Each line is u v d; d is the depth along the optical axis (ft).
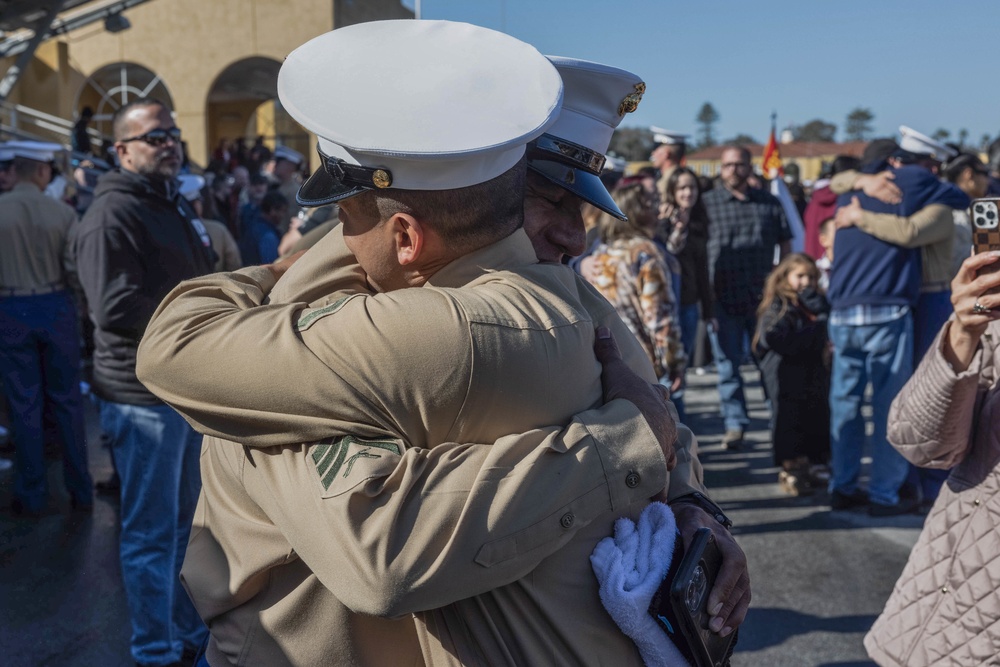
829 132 169.78
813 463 16.98
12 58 61.87
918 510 15.74
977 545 5.63
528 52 3.32
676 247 19.89
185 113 61.62
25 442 15.58
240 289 3.73
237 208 32.91
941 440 5.71
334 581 3.03
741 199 20.54
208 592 3.54
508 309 3.18
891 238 14.62
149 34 61.36
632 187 13.65
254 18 60.13
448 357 3.03
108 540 14.60
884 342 15.06
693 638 3.26
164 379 3.41
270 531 3.37
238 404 3.26
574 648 3.22
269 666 3.38
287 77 3.33
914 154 15.69
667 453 3.39
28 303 15.28
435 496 3.00
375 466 3.02
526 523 3.02
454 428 3.11
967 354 5.60
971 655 5.55
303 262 3.73
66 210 15.76
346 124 3.13
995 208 5.35
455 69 3.20
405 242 3.33
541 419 3.19
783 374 16.79
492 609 3.21
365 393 3.09
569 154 4.14
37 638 11.18
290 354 3.17
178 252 10.18
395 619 3.07
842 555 13.89
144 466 9.77
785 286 16.47
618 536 3.31
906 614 6.03
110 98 64.59
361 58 3.25
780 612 11.92
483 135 3.09
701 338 28.07
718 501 16.71
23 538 14.57
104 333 9.73
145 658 9.97
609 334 3.69
